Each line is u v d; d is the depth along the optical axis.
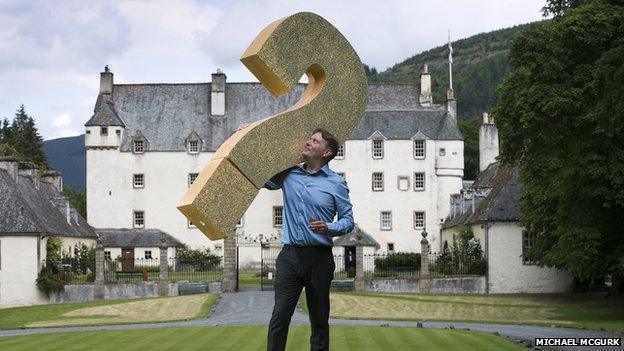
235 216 7.98
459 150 77.19
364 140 77.06
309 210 7.98
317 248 8.01
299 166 8.29
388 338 21.16
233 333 23.69
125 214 76.56
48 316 38.19
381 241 76.38
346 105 8.61
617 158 30.59
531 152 34.00
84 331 26.84
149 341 21.41
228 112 80.25
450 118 78.19
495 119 35.00
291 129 8.25
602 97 29.75
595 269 33.12
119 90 81.31
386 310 38.00
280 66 8.17
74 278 52.09
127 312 38.97
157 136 77.94
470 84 175.88
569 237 32.22
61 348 20.03
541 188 35.06
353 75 8.66
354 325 27.91
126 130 78.19
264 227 76.50
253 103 80.94
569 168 31.05
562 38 31.31
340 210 8.10
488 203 55.31
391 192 76.69
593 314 35.19
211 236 8.05
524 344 19.75
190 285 49.66
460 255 54.03
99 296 49.28
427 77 82.81
